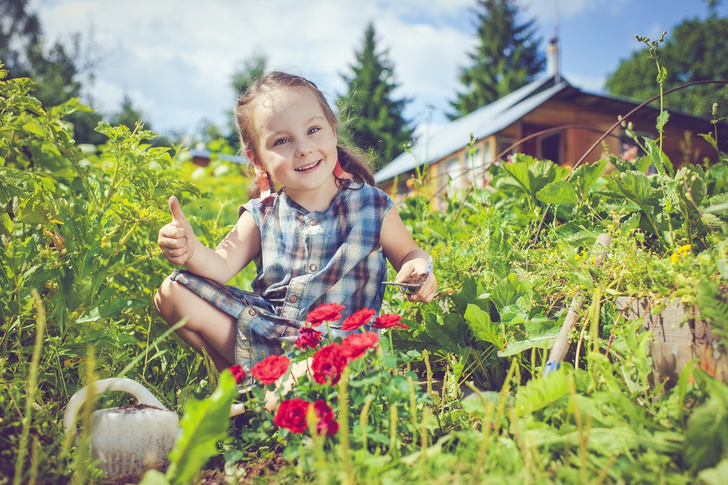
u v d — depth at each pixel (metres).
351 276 1.91
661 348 1.49
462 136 12.41
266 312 1.79
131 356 2.10
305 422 1.26
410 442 1.49
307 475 1.26
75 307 1.83
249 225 2.03
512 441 1.26
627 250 1.66
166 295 1.78
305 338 1.53
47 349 1.77
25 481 1.18
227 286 1.82
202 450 1.08
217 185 7.11
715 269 1.44
